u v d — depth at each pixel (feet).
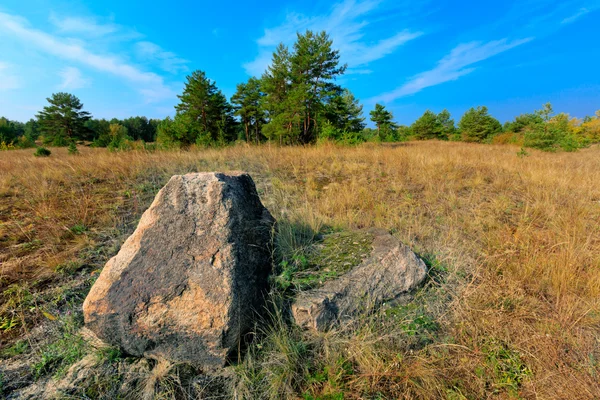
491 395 5.96
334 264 8.70
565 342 7.11
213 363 6.18
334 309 7.32
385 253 8.96
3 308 7.66
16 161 28.91
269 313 7.02
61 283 8.91
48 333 7.06
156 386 5.75
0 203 15.24
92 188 18.43
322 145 44.29
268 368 6.19
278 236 9.46
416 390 5.97
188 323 6.02
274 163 27.12
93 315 6.16
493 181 22.20
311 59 66.69
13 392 5.55
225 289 6.20
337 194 18.07
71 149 53.88
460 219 14.88
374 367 6.31
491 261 10.61
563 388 5.97
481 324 7.66
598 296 8.59
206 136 49.57
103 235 12.00
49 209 13.93
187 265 6.49
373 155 32.01
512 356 6.78
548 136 54.75
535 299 8.65
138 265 6.55
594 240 12.16
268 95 77.41
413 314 7.85
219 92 89.86
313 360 6.53
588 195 18.25
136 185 18.89
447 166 25.72
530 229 13.15
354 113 109.70
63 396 5.45
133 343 6.18
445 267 10.25
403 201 17.65
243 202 8.51
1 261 9.80
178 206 7.38
